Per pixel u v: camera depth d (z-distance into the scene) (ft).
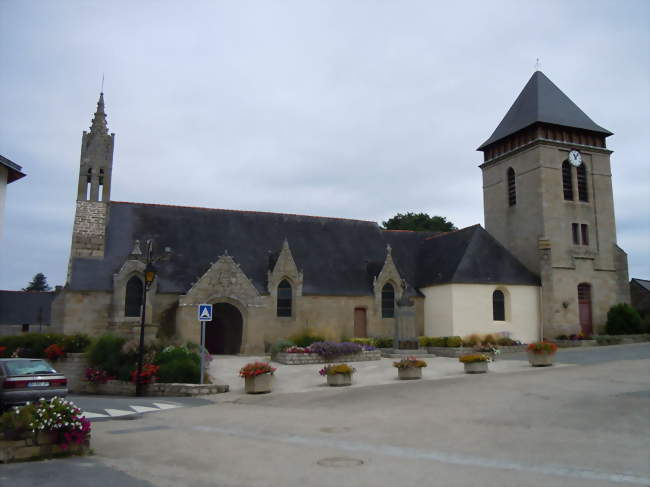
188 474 28.04
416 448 33.32
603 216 130.62
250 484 26.12
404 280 120.47
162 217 116.98
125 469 29.22
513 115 138.31
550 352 78.28
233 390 66.39
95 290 99.09
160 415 49.14
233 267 104.32
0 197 61.72
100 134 113.70
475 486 25.11
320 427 41.19
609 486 24.88
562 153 128.57
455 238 130.21
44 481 26.86
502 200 137.59
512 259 124.67
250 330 103.35
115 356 71.61
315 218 133.90
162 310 102.37
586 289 126.72
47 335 79.25
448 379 67.26
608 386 55.21
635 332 120.47
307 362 88.58
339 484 25.84
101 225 108.17
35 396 50.01
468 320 114.42
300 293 112.88
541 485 25.13
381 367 84.28
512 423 40.11
